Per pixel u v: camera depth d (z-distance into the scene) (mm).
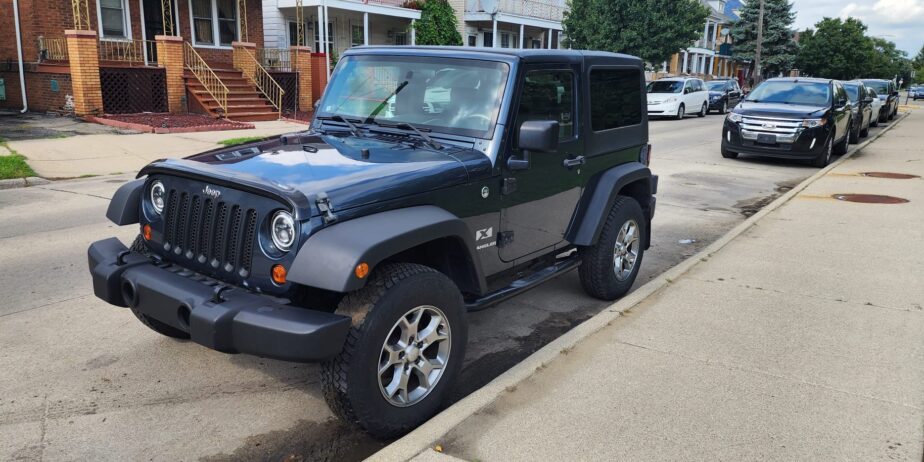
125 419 3711
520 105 4168
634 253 5926
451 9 31922
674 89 31078
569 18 33688
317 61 24750
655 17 31688
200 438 3553
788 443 3312
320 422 3750
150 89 19594
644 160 6078
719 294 5602
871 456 3207
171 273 3555
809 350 4461
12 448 3389
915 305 5398
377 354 3230
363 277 2975
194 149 14258
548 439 3293
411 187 3492
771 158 16172
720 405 3678
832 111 14742
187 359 4469
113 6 19719
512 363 4625
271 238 3234
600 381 3932
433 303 3477
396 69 4492
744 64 66000
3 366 4309
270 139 4352
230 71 21656
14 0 18422
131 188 3975
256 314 3051
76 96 17734
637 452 3203
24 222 8242
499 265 4320
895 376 4082
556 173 4695
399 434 3504
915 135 22281
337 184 3270
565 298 5934
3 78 20047
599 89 5191
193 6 21656
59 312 5266
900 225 8336
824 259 6738
